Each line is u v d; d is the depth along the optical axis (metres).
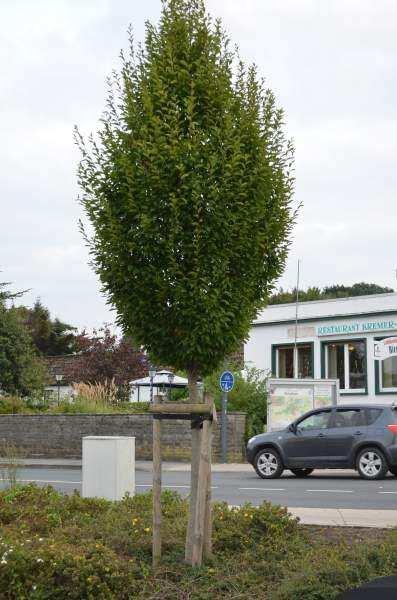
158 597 7.57
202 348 8.31
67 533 9.36
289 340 39.12
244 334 8.65
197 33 8.58
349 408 21.94
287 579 7.60
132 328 8.58
